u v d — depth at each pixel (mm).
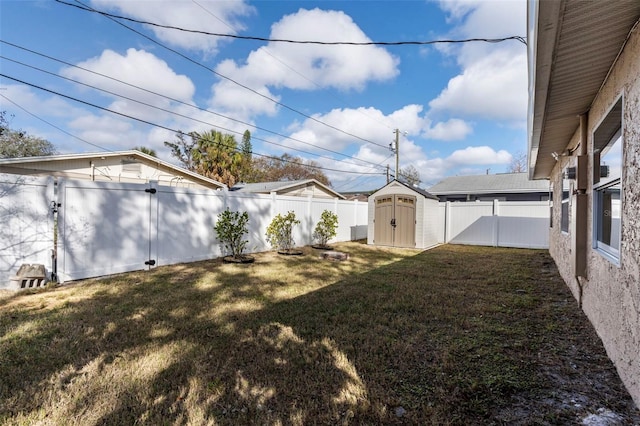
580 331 3316
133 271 6086
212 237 7688
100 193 5605
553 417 1905
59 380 2266
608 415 1927
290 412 1952
